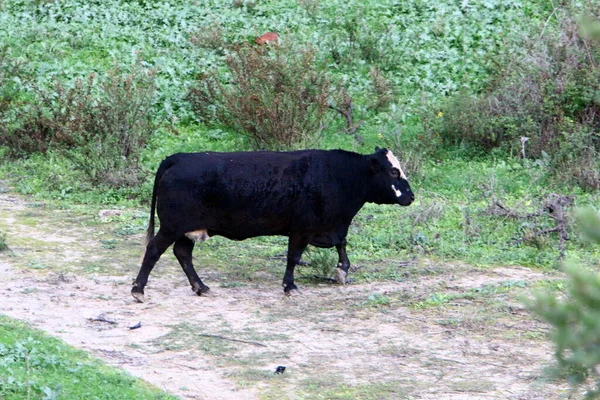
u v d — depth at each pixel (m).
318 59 32.12
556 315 6.12
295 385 12.26
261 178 16.02
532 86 26.89
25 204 23.25
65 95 28.22
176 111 29.91
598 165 24.12
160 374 12.54
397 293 16.55
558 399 11.64
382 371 12.80
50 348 12.86
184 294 16.52
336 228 16.73
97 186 24.69
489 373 12.72
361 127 28.55
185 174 15.72
